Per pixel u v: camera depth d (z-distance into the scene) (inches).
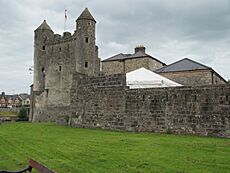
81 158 404.2
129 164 361.7
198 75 1411.2
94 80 924.6
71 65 1948.8
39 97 2058.3
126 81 896.3
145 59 1732.3
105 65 1876.2
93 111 913.5
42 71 2110.0
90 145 526.6
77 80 978.7
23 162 386.6
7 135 722.8
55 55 2055.9
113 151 456.8
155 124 765.3
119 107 845.8
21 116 2182.6
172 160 381.1
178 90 735.7
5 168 354.0
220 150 456.4
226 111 653.3
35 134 744.3
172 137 645.3
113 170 333.1
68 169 340.5
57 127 959.0
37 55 2129.7
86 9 1932.8
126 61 1802.4
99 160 388.2
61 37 2074.3
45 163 374.0
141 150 463.2
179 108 728.3
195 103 703.1
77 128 910.4
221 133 654.5
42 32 2140.7
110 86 877.2
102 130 840.9
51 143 560.1
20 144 553.6
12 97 5064.0
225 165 349.7
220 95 666.8
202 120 687.7
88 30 1879.9
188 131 706.8
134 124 804.0
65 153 445.4
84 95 948.6
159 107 763.4
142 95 800.3
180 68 1472.7
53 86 2020.2
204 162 366.9
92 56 1876.2
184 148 477.4
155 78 932.6
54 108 1977.1
